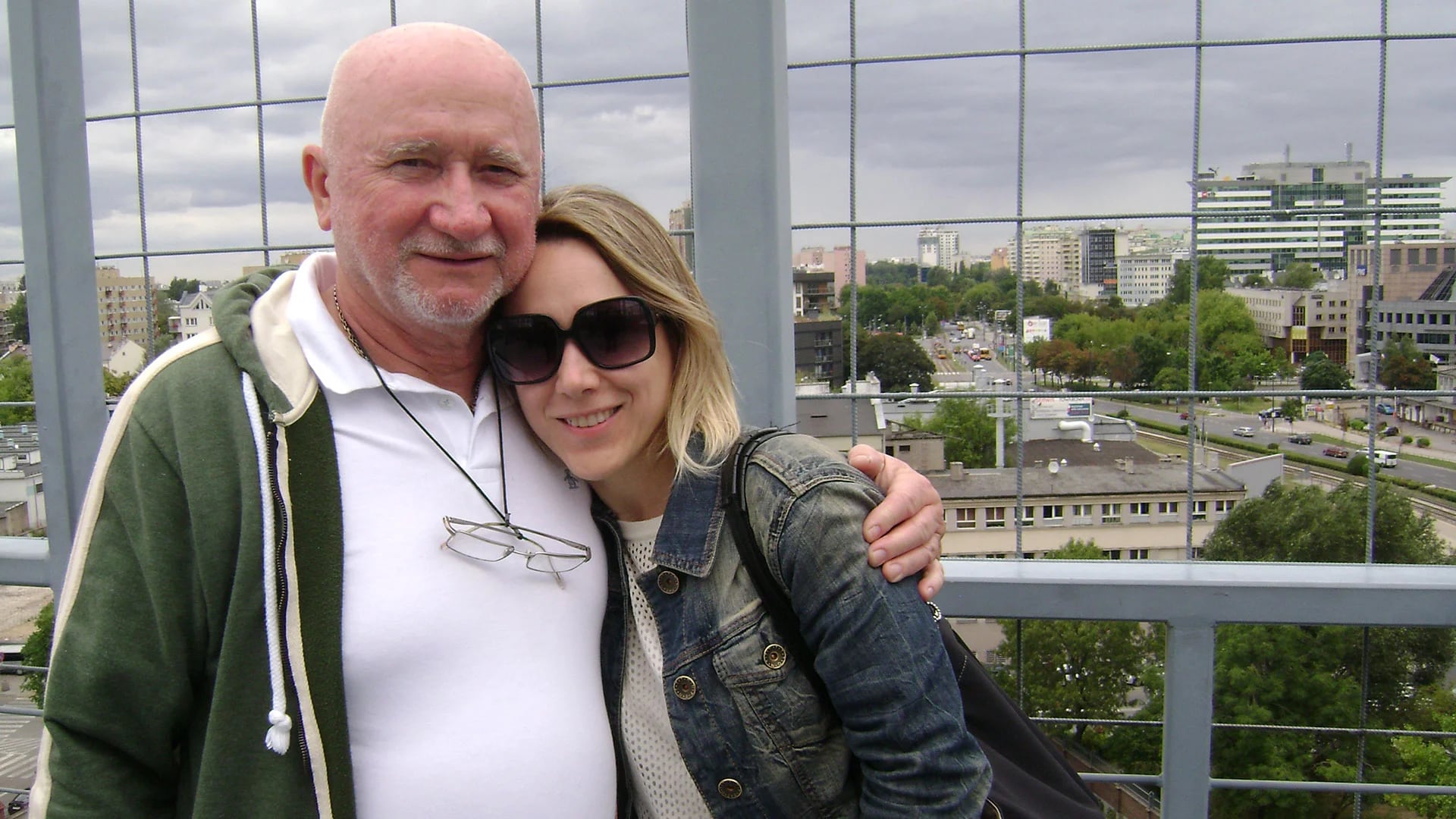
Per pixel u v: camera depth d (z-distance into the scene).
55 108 2.33
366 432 1.17
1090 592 2.03
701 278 2.07
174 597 1.05
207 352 1.13
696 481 1.21
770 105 1.99
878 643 1.08
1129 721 2.27
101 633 1.04
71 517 2.42
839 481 1.14
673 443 1.22
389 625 1.11
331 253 1.34
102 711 1.04
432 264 1.11
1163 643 2.30
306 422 1.12
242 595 1.05
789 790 1.16
